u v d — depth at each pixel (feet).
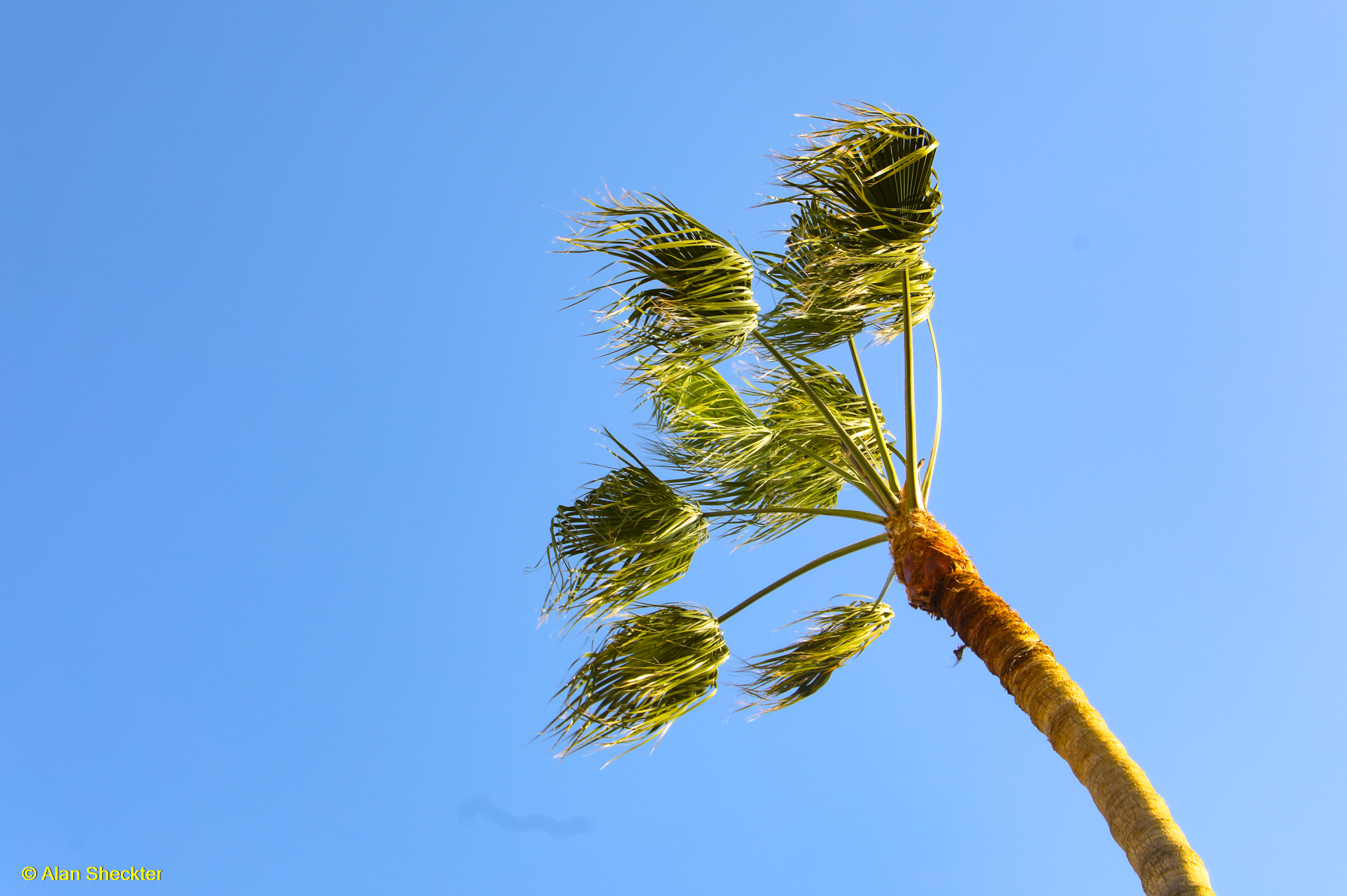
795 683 20.77
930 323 21.54
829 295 18.38
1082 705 15.03
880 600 21.36
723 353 17.85
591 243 16.89
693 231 17.29
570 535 20.74
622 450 21.68
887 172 16.35
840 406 22.91
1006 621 16.65
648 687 19.30
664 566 21.16
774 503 23.56
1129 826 13.21
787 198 17.28
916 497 19.26
